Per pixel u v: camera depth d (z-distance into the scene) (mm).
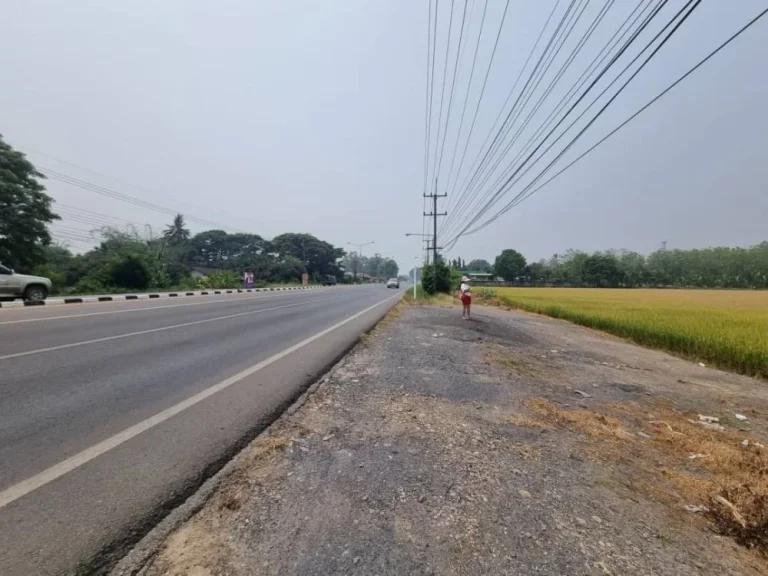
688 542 2070
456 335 9539
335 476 2475
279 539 1853
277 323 10305
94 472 2422
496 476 2604
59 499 2121
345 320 11500
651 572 1803
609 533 2074
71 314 10461
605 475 2766
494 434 3350
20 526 1889
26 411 3406
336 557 1748
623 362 8102
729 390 6281
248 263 65125
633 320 14539
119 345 6395
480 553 1834
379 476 2500
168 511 2061
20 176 26641
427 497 2285
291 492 2268
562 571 1755
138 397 3873
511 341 9484
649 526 2182
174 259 53906
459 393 4496
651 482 2727
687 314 17375
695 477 2863
